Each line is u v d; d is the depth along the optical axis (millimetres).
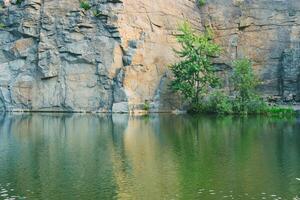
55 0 61781
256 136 38031
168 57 61812
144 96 59562
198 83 59094
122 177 25016
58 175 25438
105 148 32969
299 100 61656
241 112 57156
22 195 22109
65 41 60906
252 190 22688
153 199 21562
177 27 63625
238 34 65375
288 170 26203
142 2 61719
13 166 27500
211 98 58500
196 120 50625
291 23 63969
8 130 42531
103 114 57781
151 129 42812
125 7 60562
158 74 60719
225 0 66125
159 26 62188
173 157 29828
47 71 60750
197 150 32094
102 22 60375
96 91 59938
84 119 52188
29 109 61375
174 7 64125
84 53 60312
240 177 24875
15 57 62312
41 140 36625
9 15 62656
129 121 50000
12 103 61594
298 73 61812
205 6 66938
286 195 21938
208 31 65188
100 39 60125
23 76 61688
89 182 24125
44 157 29969
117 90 58812
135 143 34969
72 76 60625
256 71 64312
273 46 64188
